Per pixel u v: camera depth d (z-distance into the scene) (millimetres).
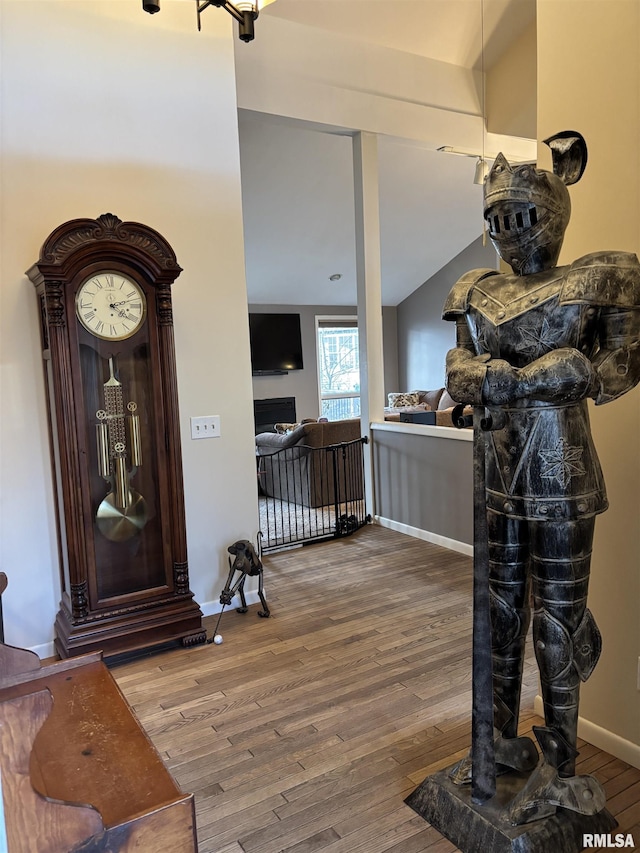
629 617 1858
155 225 2928
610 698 1931
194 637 2803
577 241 1941
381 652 2693
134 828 942
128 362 2676
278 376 9531
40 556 2760
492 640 1657
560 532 1456
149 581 2771
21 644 2738
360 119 4523
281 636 2896
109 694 1349
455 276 9445
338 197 6914
